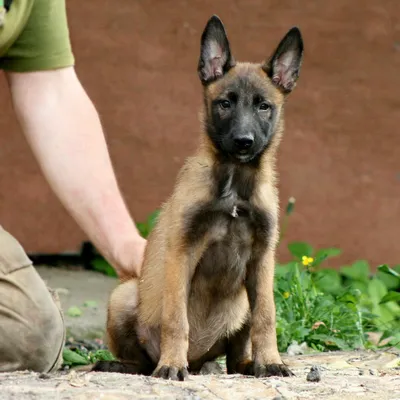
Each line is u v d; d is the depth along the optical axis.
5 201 25.36
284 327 16.45
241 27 25.92
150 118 25.84
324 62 26.05
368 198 26.17
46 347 13.42
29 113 14.70
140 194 25.78
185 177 13.38
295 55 13.95
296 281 17.41
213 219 13.27
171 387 11.66
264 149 13.50
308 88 25.98
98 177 14.61
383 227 26.22
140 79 25.81
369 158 26.19
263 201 13.33
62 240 25.59
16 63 14.62
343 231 26.12
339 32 26.06
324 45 26.03
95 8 25.62
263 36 25.94
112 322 14.05
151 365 13.98
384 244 26.22
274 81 13.84
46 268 24.83
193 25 25.95
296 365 14.13
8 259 13.35
